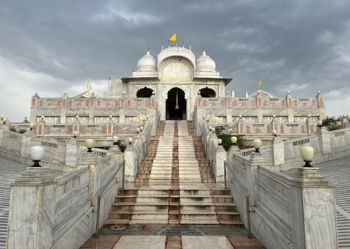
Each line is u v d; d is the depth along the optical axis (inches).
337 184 453.4
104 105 1291.8
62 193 260.5
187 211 425.4
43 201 210.4
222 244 311.9
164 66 1625.2
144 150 737.6
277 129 970.7
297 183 210.1
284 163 632.4
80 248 293.0
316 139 679.1
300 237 204.7
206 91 1688.0
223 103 1278.3
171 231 362.0
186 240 325.4
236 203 431.2
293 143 654.5
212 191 478.6
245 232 358.9
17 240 200.1
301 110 1289.4
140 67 1721.2
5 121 804.6
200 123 1027.9
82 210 318.3
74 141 645.9
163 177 607.2
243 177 397.7
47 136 965.8
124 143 826.8
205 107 1273.4
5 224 308.5
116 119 1275.8
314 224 198.4
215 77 1588.3
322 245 196.1
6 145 748.0
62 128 967.6
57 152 658.2
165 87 1592.0
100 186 378.9
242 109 1277.1
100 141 921.5
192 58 1617.9
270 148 650.8
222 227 382.0
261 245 307.1
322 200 200.8
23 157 693.3
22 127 1229.1
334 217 199.2
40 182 208.2
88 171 348.5
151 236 339.9
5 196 400.5
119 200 456.4
